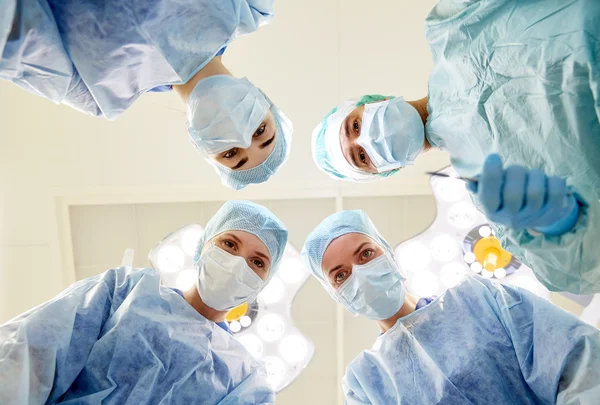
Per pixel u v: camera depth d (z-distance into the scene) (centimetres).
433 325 173
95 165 238
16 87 224
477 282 181
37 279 244
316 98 232
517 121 138
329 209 252
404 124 172
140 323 163
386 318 183
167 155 238
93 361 156
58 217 242
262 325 236
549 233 125
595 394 138
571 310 240
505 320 166
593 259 127
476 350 160
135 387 153
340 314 248
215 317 186
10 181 236
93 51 135
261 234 189
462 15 147
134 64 142
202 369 164
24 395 141
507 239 151
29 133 231
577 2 124
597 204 124
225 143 161
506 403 151
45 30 126
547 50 128
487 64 143
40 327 151
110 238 251
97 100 147
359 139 180
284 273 235
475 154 156
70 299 164
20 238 241
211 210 251
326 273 191
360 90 232
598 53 120
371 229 196
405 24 220
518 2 136
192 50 143
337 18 219
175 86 169
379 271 181
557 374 147
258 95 167
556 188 103
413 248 234
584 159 125
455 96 157
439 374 160
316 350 256
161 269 228
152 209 249
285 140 184
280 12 216
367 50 224
